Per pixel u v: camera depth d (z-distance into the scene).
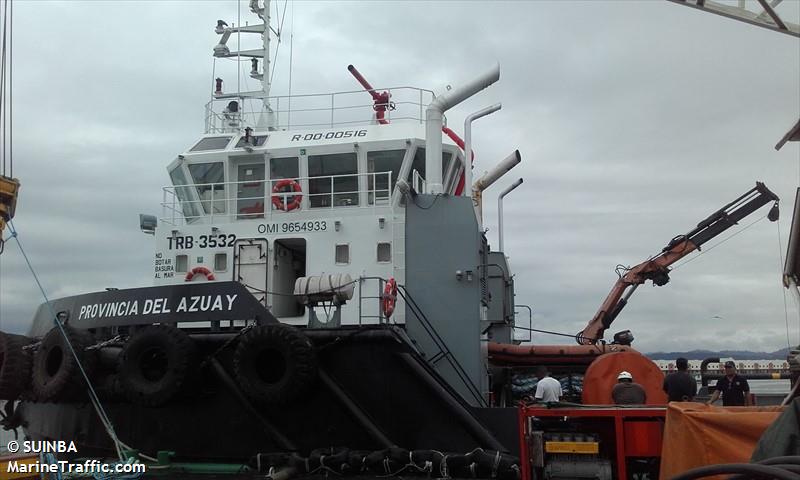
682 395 10.09
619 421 7.62
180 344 10.63
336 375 10.31
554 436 7.82
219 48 16.39
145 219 14.58
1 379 12.01
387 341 10.14
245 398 10.56
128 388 10.77
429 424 9.98
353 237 12.13
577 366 14.13
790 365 8.07
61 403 12.09
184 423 10.99
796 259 7.16
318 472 9.89
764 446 4.42
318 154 13.20
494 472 9.31
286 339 10.07
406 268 11.02
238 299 10.91
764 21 6.85
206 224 12.96
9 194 10.41
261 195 13.48
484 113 12.71
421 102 14.36
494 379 14.26
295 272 13.41
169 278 12.77
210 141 14.15
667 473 6.37
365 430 10.09
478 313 10.77
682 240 18.28
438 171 11.75
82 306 12.66
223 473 10.40
